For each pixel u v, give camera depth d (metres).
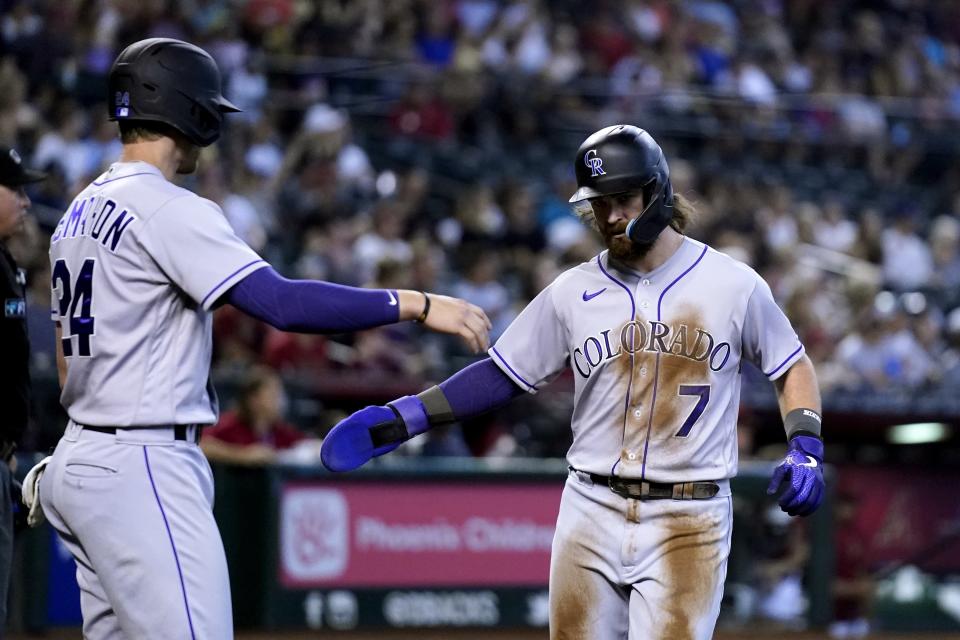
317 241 42.62
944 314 50.22
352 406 35.16
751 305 14.71
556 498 29.62
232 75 50.19
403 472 28.64
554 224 52.44
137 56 14.09
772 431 39.31
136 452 13.59
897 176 67.75
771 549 30.75
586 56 62.66
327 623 27.91
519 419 36.06
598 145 14.45
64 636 26.69
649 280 14.77
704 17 68.06
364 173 50.47
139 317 13.70
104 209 13.88
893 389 40.91
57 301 14.24
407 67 56.84
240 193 44.38
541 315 15.32
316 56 55.88
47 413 29.16
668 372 14.56
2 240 16.81
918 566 39.25
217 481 27.69
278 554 27.64
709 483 14.63
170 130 14.28
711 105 63.78
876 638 31.44
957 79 75.75
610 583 14.88
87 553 13.84
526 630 29.16
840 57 71.44
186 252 13.48
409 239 48.03
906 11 76.50
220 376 32.41
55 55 47.19
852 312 46.38
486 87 58.38
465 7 61.75
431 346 40.72
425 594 28.55
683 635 14.34
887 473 39.47
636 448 14.62
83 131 45.56
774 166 64.25
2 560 15.98
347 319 13.48
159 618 13.38
